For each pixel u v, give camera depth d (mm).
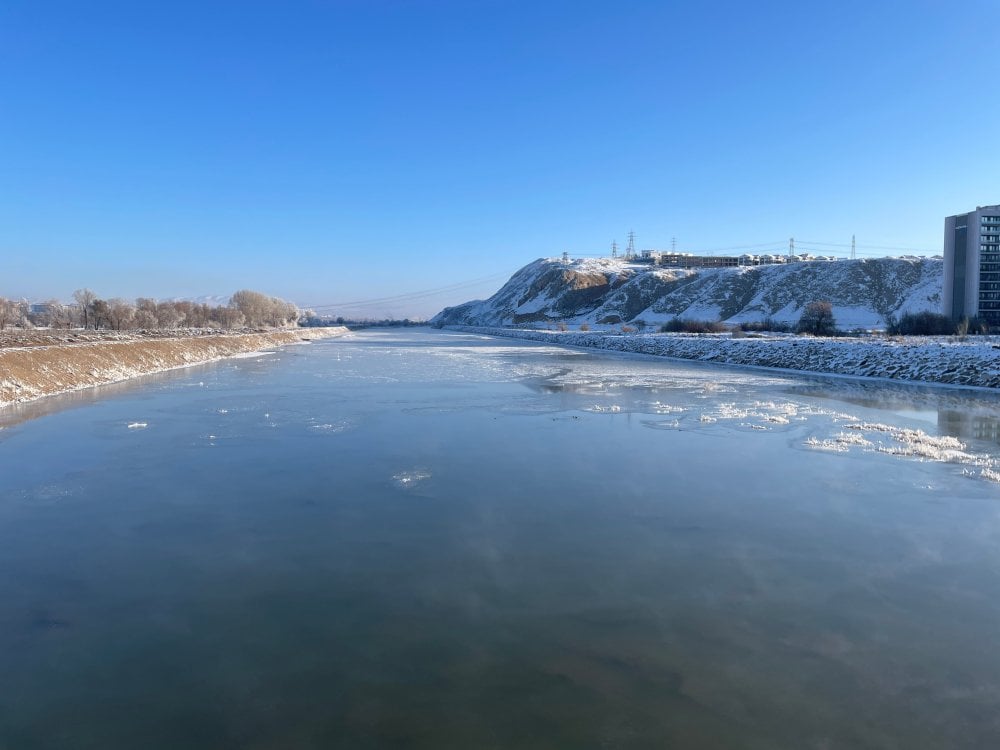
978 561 7863
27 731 4742
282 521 9344
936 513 9656
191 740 4613
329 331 118312
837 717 4816
